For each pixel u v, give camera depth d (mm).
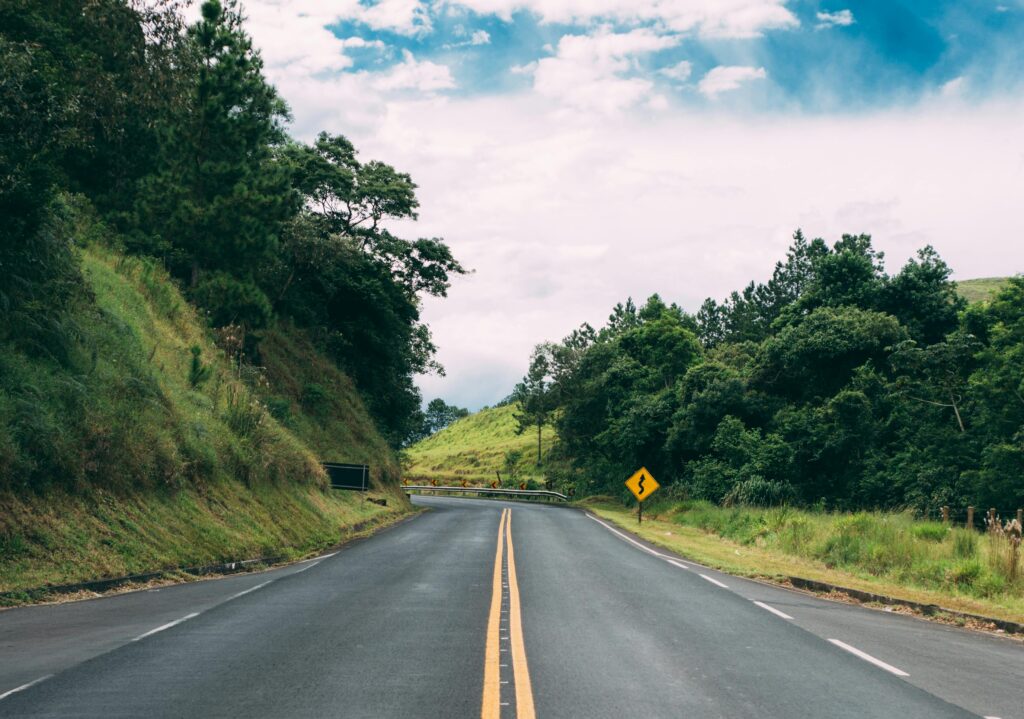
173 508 18438
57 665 7766
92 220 31734
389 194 50906
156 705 6375
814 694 7266
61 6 21672
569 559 19781
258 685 7066
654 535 30422
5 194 16672
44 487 14992
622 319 111125
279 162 45188
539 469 96250
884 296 57438
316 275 48062
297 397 42688
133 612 11125
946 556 18766
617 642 9477
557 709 6492
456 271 56219
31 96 16844
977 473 38281
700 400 54188
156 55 22828
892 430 45531
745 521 32438
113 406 19047
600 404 72562
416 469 118312
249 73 34156
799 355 51594
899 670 8477
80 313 21234
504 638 9484
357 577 15695
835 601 15117
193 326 31547
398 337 57344
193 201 32969
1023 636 12047
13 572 12562
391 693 6855
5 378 15914
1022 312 40969
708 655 8898
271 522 22531
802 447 45844
